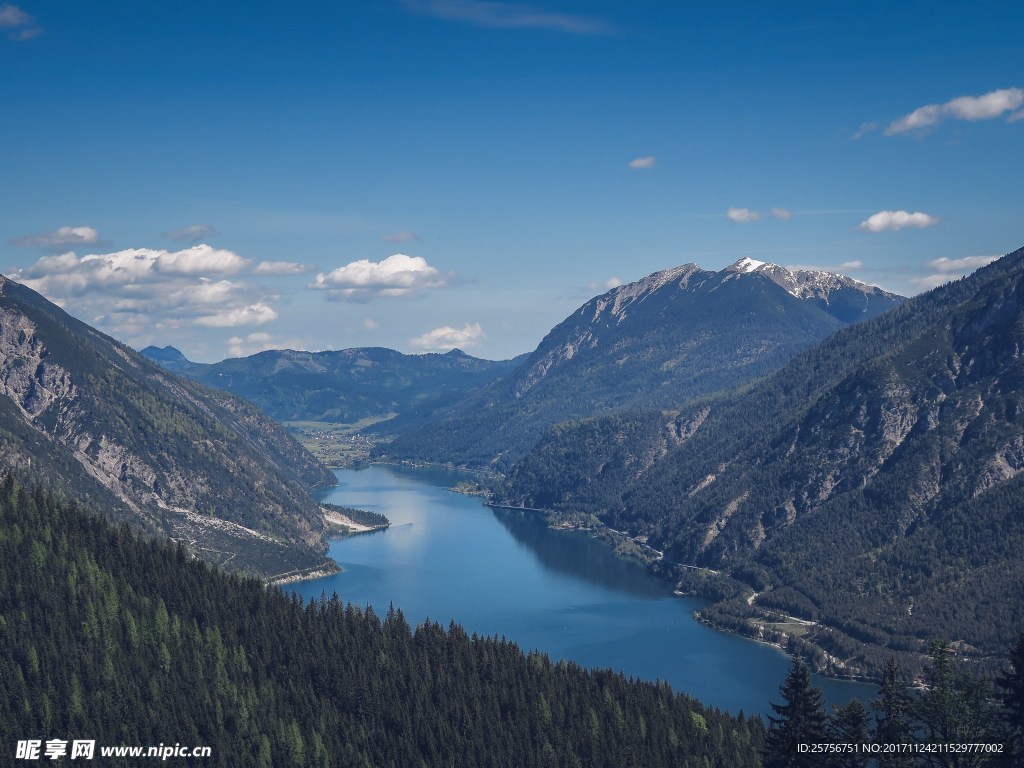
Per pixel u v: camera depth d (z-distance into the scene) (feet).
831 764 550.36
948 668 537.24
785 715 583.58
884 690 565.53
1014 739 515.09
